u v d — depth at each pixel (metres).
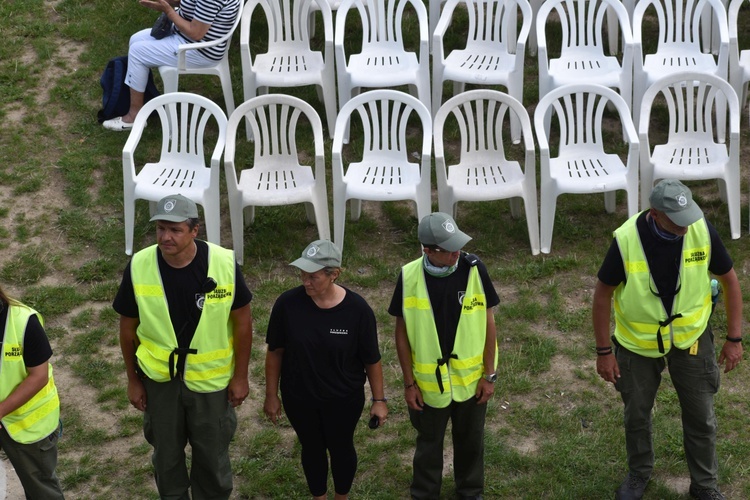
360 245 7.07
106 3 9.95
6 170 7.82
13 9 9.82
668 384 5.66
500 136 6.92
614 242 4.46
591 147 7.03
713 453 4.68
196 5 7.90
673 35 8.59
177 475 4.52
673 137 7.01
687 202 4.23
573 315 6.27
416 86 8.10
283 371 4.38
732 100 6.79
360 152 8.02
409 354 4.47
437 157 6.70
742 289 6.40
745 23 9.52
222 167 7.88
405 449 5.28
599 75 7.86
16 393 4.11
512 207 7.20
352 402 4.38
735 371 5.75
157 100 6.88
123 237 7.12
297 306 4.28
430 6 9.33
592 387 5.69
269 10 8.15
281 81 7.98
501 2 8.01
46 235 7.17
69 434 5.44
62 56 9.24
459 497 4.84
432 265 4.31
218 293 4.26
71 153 8.00
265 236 7.09
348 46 9.41
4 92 8.75
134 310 4.30
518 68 7.79
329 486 5.02
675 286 4.41
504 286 6.59
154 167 6.99
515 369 5.84
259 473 5.14
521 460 5.14
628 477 4.85
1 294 4.09
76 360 6.01
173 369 4.27
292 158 6.99
